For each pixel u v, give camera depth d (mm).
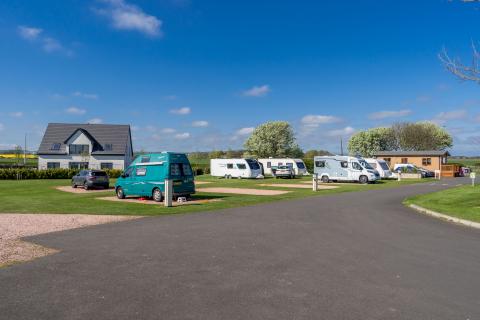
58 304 5285
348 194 24938
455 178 53375
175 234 10469
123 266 7199
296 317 4848
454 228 11648
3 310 5086
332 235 10352
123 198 21844
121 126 71562
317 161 41156
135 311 5031
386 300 5457
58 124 70312
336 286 6059
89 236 10195
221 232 10781
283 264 7352
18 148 80500
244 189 28891
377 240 9688
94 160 66625
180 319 4777
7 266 7199
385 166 47906
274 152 90188
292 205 18062
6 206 17656
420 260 7695
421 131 87125
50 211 15734
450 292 5809
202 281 6297
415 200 19797
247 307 5172
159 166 20109
